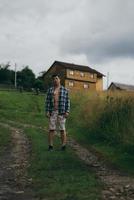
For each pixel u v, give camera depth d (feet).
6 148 62.85
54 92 59.31
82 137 74.38
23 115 126.41
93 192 35.27
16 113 130.62
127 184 39.22
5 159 53.21
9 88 311.06
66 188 36.32
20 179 41.19
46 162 48.96
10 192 36.14
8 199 33.88
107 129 71.26
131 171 45.93
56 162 49.01
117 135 65.98
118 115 71.82
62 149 59.06
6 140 71.20
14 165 48.83
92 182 38.86
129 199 33.88
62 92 59.36
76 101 119.44
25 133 81.56
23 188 37.52
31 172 44.16
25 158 53.57
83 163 49.52
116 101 75.87
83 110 92.48
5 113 128.06
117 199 33.76
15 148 62.69
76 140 72.23
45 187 37.37
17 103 171.42
